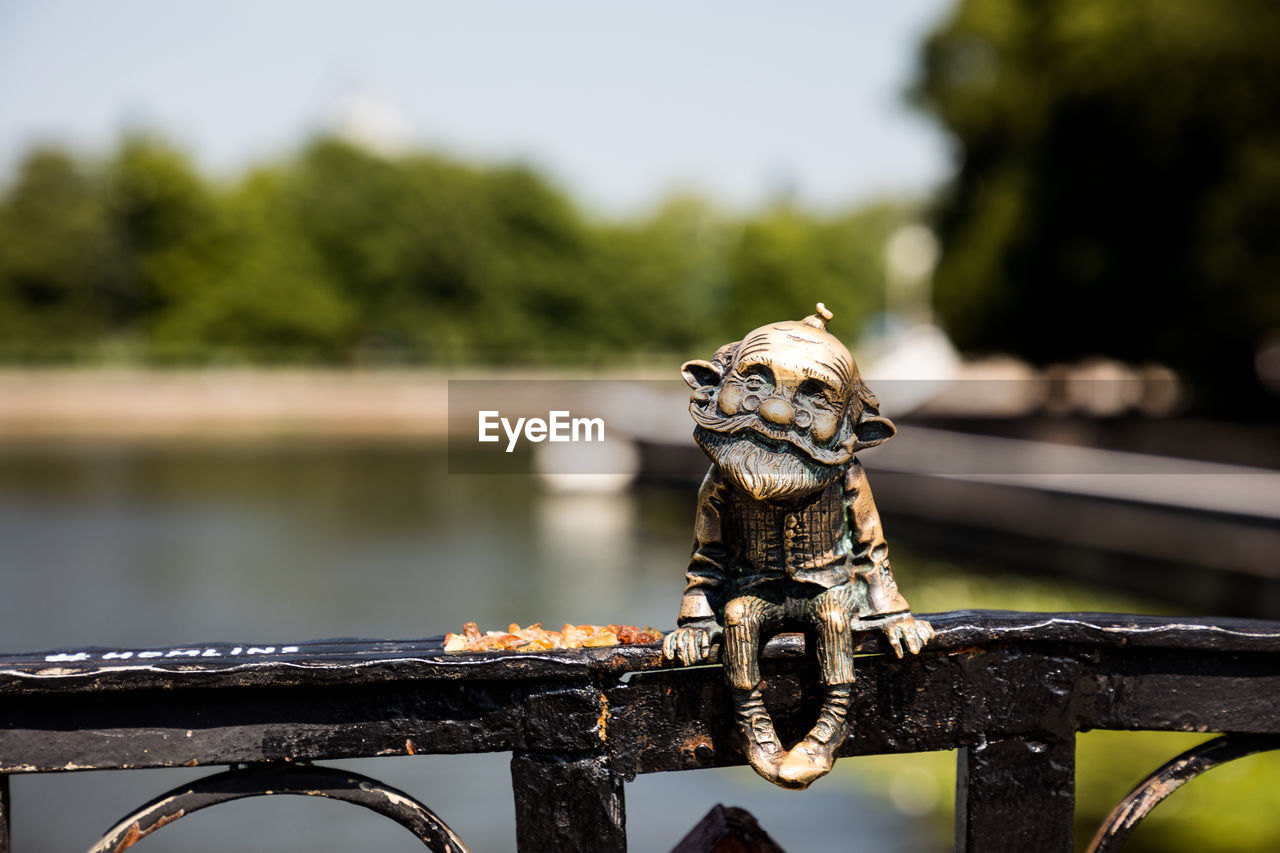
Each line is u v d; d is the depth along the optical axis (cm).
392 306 5853
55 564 1453
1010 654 129
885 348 4466
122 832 116
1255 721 130
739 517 124
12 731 115
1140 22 1622
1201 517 1055
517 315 5959
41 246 5091
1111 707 130
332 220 5725
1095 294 2000
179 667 114
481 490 2236
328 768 120
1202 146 1644
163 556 1509
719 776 629
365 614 1141
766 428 118
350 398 4284
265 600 1218
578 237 6109
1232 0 1530
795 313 6266
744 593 123
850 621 122
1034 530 1306
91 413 4028
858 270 6506
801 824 547
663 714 125
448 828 120
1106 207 1880
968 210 2588
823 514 122
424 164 5978
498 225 5972
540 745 122
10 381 3969
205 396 4156
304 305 5434
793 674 126
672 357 6228
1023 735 129
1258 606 980
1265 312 1559
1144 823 522
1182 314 1886
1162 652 129
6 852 117
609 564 1412
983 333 2383
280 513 1938
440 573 1362
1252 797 544
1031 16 2270
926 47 2584
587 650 121
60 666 113
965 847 131
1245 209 1518
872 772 623
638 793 605
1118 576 1162
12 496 2162
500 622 1084
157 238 5281
